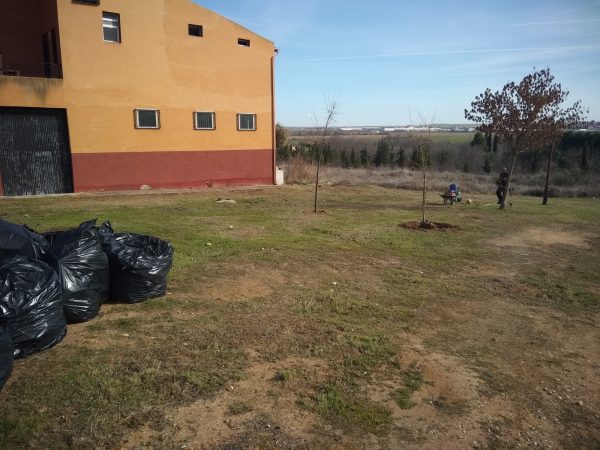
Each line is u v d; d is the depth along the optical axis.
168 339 5.07
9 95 16.30
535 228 14.99
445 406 4.21
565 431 4.00
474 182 35.56
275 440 3.52
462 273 9.06
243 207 16.08
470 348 5.56
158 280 6.27
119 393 3.93
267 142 23.69
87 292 5.43
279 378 4.43
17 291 4.46
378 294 7.34
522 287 8.35
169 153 20.28
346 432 3.69
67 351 4.62
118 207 14.79
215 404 3.92
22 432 3.34
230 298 6.61
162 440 3.41
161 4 19.30
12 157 16.83
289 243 10.52
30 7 18.53
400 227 13.44
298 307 6.41
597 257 11.37
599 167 40.91
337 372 4.64
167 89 19.89
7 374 3.82
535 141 18.86
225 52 21.50
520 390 4.64
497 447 3.68
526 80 18.31
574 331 6.41
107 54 18.16
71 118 17.61
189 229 11.41
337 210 16.61
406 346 5.42
